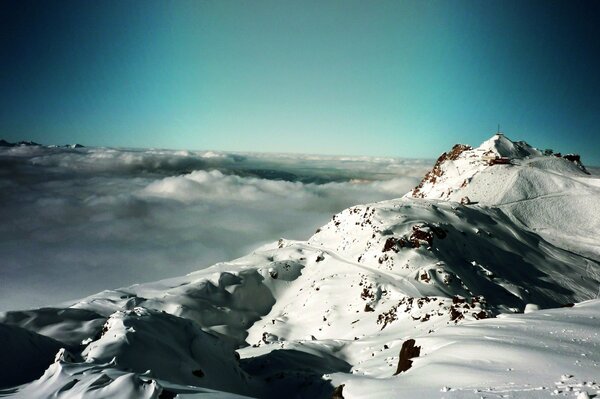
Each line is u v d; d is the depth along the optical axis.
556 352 18.27
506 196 160.50
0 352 28.56
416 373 19.78
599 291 108.56
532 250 127.81
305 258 130.62
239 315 106.00
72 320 60.88
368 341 54.84
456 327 26.41
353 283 97.56
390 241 108.69
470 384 16.58
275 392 35.69
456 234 117.38
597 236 138.75
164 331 31.89
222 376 32.31
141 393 16.28
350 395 19.89
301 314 97.69
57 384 18.95
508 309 65.06
